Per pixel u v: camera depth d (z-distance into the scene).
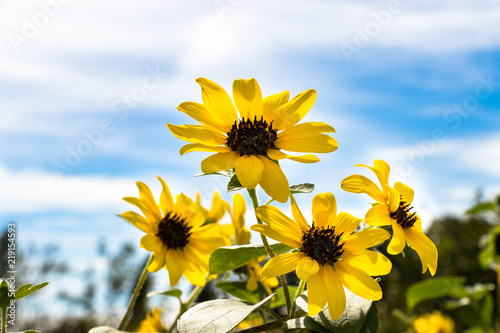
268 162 0.34
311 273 0.32
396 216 0.35
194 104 0.36
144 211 0.41
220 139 0.36
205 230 0.43
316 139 0.35
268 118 0.36
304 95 0.36
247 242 0.45
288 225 0.34
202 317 0.33
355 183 0.34
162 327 0.48
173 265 0.41
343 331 0.32
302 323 0.32
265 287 0.45
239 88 0.36
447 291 0.71
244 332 0.34
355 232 0.36
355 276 0.33
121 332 0.34
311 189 0.35
